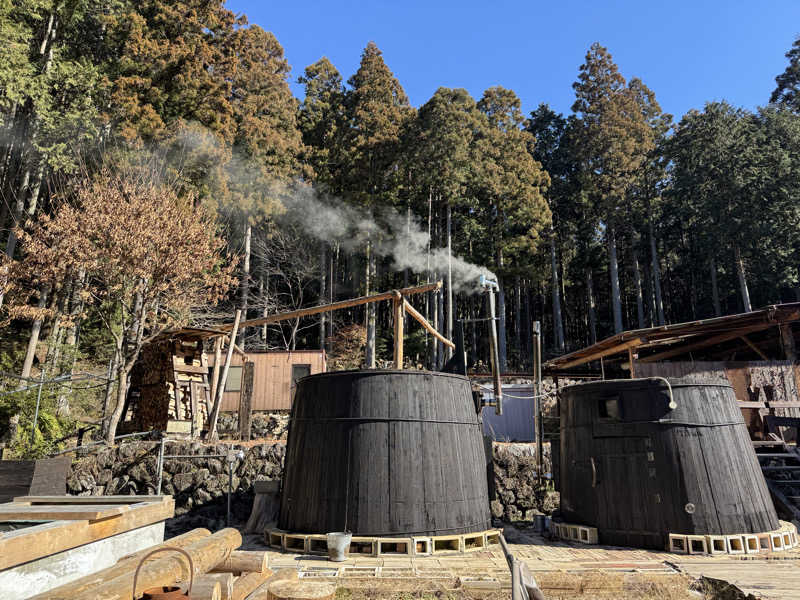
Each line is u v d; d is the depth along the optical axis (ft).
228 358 39.88
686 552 21.83
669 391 24.09
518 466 35.60
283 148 87.97
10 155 64.18
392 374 24.11
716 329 37.83
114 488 33.99
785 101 122.31
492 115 118.73
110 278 43.60
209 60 78.48
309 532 22.75
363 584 17.33
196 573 11.35
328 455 23.43
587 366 58.59
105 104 65.87
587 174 120.16
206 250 48.01
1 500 22.89
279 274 102.94
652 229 120.47
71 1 66.90
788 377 36.17
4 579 10.39
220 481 33.99
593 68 125.49
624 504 23.99
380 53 121.49
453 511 23.29
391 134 105.29
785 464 32.27
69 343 59.36
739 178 94.53
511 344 125.49
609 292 143.02
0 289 47.11
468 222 110.52
